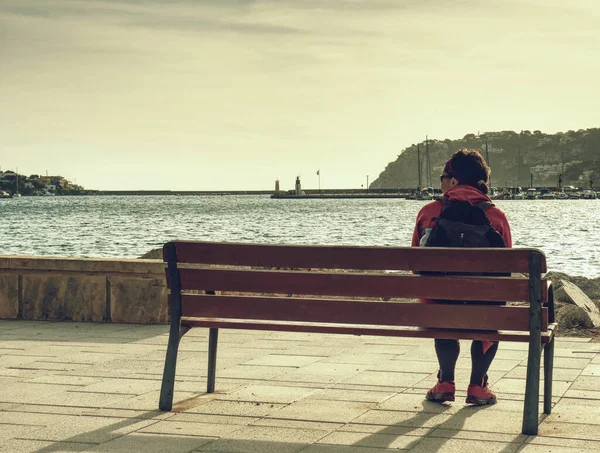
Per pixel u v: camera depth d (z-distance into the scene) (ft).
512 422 15.48
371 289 15.87
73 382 19.42
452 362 17.19
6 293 31.04
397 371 20.72
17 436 14.52
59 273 30.66
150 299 29.78
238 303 16.69
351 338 25.99
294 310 16.40
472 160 17.42
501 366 21.33
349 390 18.48
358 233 200.85
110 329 28.48
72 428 15.10
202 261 16.71
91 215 345.51
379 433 14.70
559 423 15.42
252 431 14.85
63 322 30.17
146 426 15.23
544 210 411.13
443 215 16.87
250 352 23.58
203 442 14.11
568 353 23.02
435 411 16.46
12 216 331.36
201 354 23.35
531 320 15.06
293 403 17.15
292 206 537.24
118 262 29.94
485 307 15.38
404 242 170.19
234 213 374.43
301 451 13.53
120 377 20.04
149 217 319.68
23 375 20.33
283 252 16.25
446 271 15.65
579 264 107.14
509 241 17.12
